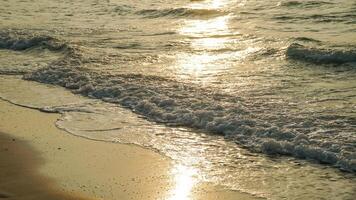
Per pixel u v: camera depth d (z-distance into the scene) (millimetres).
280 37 18953
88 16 25469
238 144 9812
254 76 14094
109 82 13766
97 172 8805
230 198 7805
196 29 21688
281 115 10695
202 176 8586
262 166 8875
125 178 8547
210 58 16469
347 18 21484
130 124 11156
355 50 15664
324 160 8898
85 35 20578
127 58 16484
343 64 15148
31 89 14094
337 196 7738
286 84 13188
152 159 9336
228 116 10820
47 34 20734
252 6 25891
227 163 9062
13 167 9055
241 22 22703
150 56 16719
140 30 21609
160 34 20672
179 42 18938
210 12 25062
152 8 27094
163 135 10477
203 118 10961
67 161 9289
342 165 8648
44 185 8273
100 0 30094
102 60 16266
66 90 13852
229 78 13891
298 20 21984
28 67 16328
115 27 22438
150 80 13719
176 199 7797
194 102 11789
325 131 9773
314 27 20516
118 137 10469
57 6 28578
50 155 9586
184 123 10969
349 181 8188
